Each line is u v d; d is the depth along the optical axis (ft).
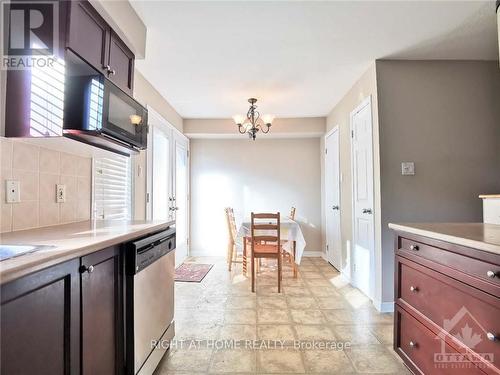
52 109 4.56
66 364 3.16
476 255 3.69
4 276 2.30
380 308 8.36
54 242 3.61
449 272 4.18
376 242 8.72
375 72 8.66
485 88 8.67
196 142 16.37
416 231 4.95
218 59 8.56
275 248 10.84
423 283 4.82
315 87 10.84
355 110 10.36
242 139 16.35
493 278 3.43
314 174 16.16
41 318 2.81
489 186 8.52
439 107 8.61
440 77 8.64
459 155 8.55
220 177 16.34
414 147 8.54
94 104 4.86
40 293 2.80
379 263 8.50
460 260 3.97
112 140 5.40
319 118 14.88
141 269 4.76
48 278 2.90
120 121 5.56
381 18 6.61
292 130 14.93
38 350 2.78
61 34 4.31
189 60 8.60
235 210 16.21
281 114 14.37
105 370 3.96
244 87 10.82
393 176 8.47
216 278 11.66
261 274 12.21
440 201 8.47
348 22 6.74
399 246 5.62
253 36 7.31
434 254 4.52
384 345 6.52
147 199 10.13
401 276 5.55
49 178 5.41
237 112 13.99
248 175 16.33
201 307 8.70
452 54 8.35
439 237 4.34
